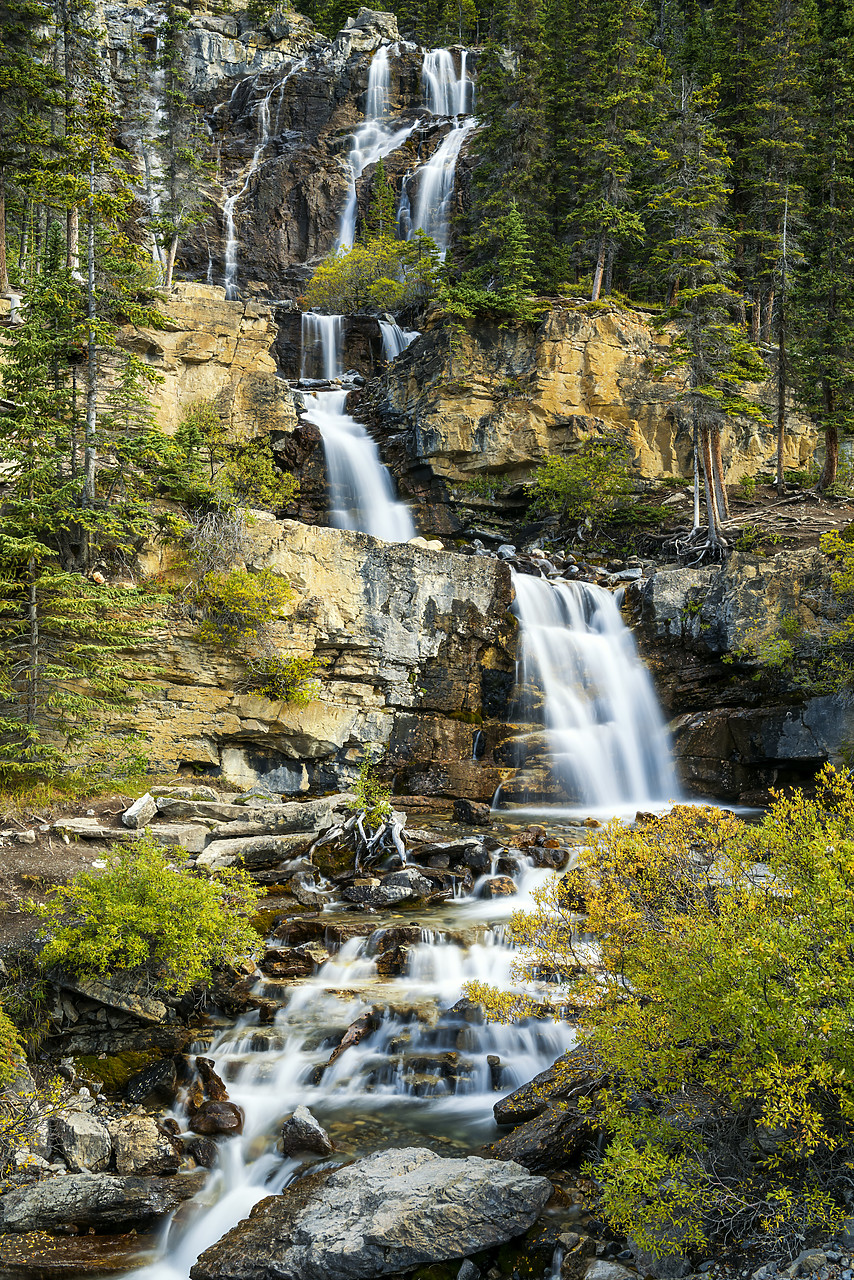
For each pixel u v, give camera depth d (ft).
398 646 82.12
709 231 114.62
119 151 74.02
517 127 153.28
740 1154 26.32
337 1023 41.11
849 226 129.80
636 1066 26.96
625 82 145.89
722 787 81.41
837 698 75.61
